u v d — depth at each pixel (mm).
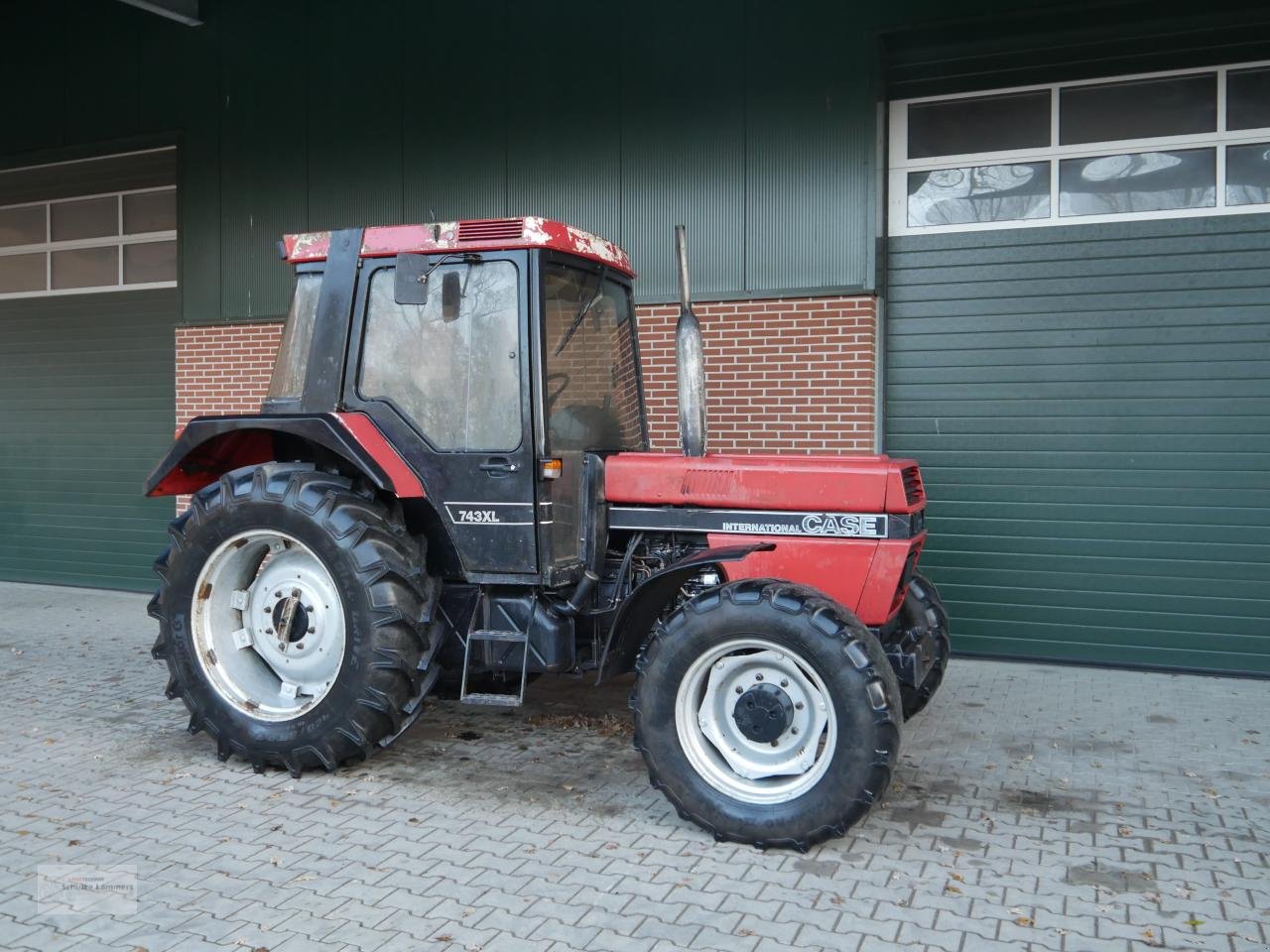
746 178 7066
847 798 3562
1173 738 5109
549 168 7617
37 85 9547
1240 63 6305
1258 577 6316
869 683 3561
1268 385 6270
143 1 8109
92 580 9703
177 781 4352
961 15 6566
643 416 5215
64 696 5762
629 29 7352
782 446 7012
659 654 3840
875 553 4129
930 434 6984
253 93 8594
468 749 4840
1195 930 3129
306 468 4531
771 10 6973
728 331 7109
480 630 4391
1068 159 6684
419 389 4426
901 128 7035
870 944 3016
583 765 4625
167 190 9266
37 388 9914
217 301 8797
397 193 8125
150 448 9406
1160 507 6500
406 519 4664
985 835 3859
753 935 3061
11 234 9977
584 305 4699
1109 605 6605
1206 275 6387
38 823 3881
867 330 6781
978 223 6875
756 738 3773
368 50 8172
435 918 3146
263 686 4590
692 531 4395
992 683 6215
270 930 3062
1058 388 6695
